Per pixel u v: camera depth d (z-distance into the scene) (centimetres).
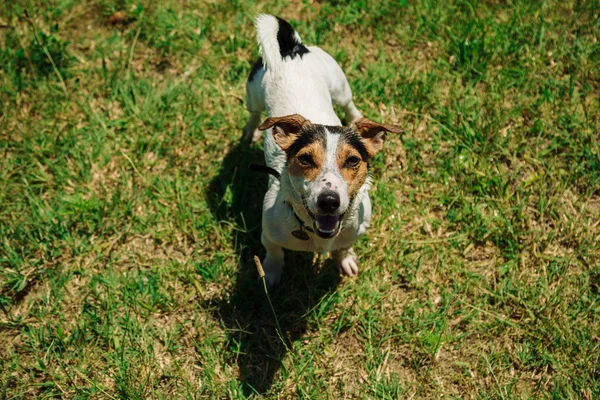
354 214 108
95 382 113
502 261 125
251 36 154
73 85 147
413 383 114
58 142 139
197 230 129
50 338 118
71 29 157
